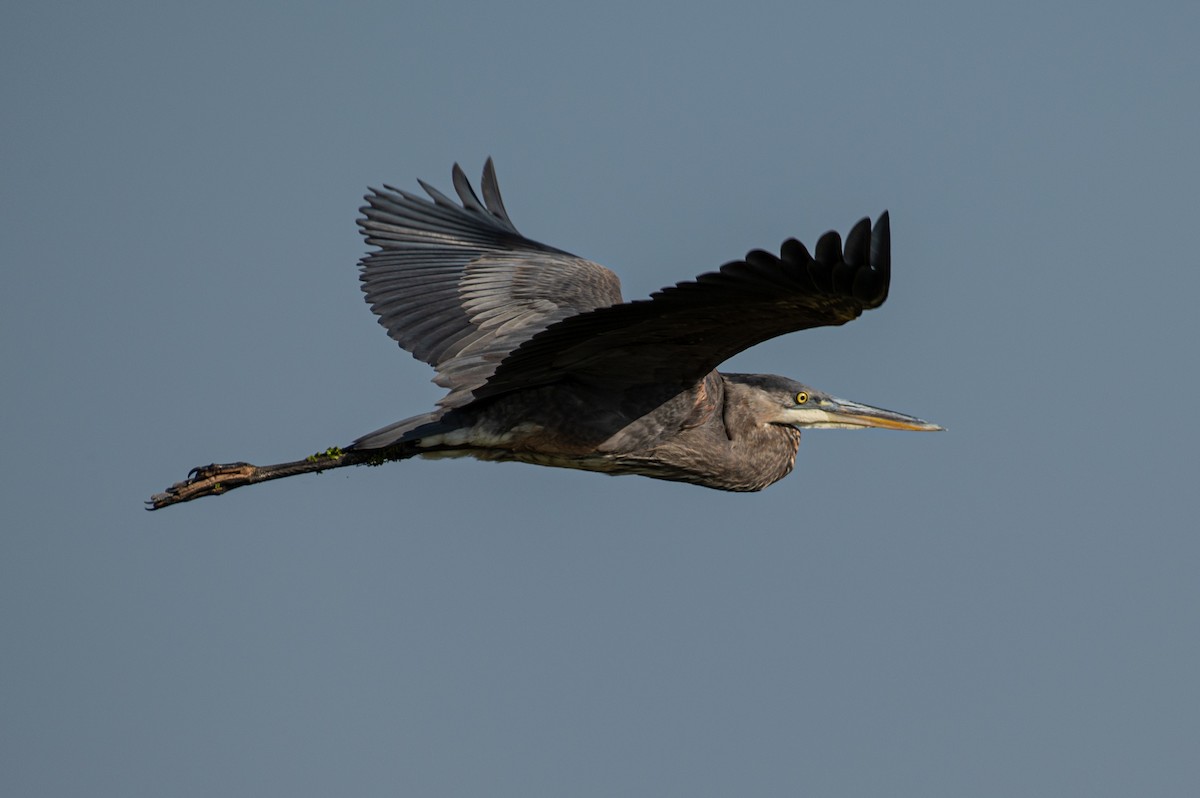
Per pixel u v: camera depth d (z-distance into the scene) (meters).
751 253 8.60
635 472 12.96
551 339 10.23
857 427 13.82
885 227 8.46
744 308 9.57
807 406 13.78
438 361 12.56
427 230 13.96
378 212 13.91
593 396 11.98
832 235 8.57
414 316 13.00
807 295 9.12
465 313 12.89
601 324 10.02
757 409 13.60
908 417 13.83
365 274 13.52
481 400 11.93
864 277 8.69
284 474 11.95
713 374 13.05
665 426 12.38
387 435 11.71
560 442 12.16
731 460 13.32
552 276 13.12
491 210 14.52
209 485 11.83
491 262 13.40
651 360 11.34
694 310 9.70
